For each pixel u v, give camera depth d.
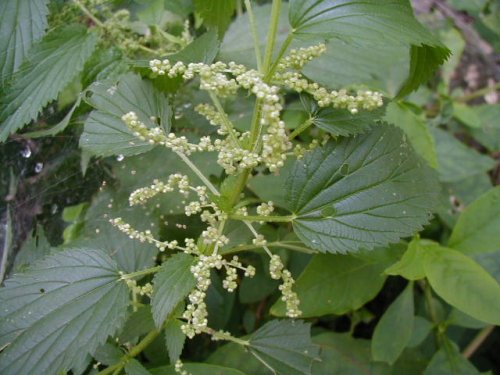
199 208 0.16
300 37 0.14
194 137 0.22
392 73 0.29
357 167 0.16
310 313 0.21
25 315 0.16
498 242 0.21
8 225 0.23
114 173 0.23
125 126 0.17
